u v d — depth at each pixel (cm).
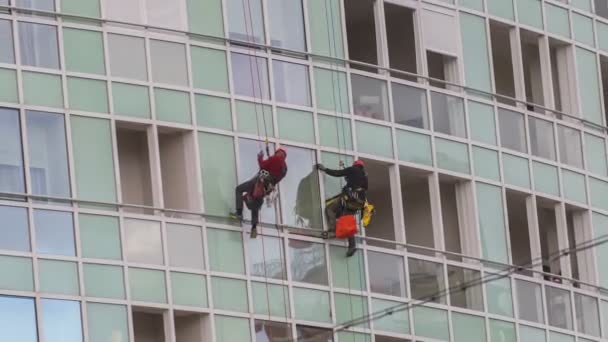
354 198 6656
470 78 7169
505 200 7150
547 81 7400
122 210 6462
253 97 6700
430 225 7031
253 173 6644
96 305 6353
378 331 6769
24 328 6259
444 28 7144
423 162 6981
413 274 6888
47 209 6369
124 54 6556
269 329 6575
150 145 6531
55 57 6475
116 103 6512
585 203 7381
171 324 6431
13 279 6278
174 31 6631
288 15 6819
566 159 7369
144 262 6450
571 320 7238
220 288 6531
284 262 6638
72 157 6425
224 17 6712
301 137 6750
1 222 6309
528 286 7156
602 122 7512
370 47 7100
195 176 6569
